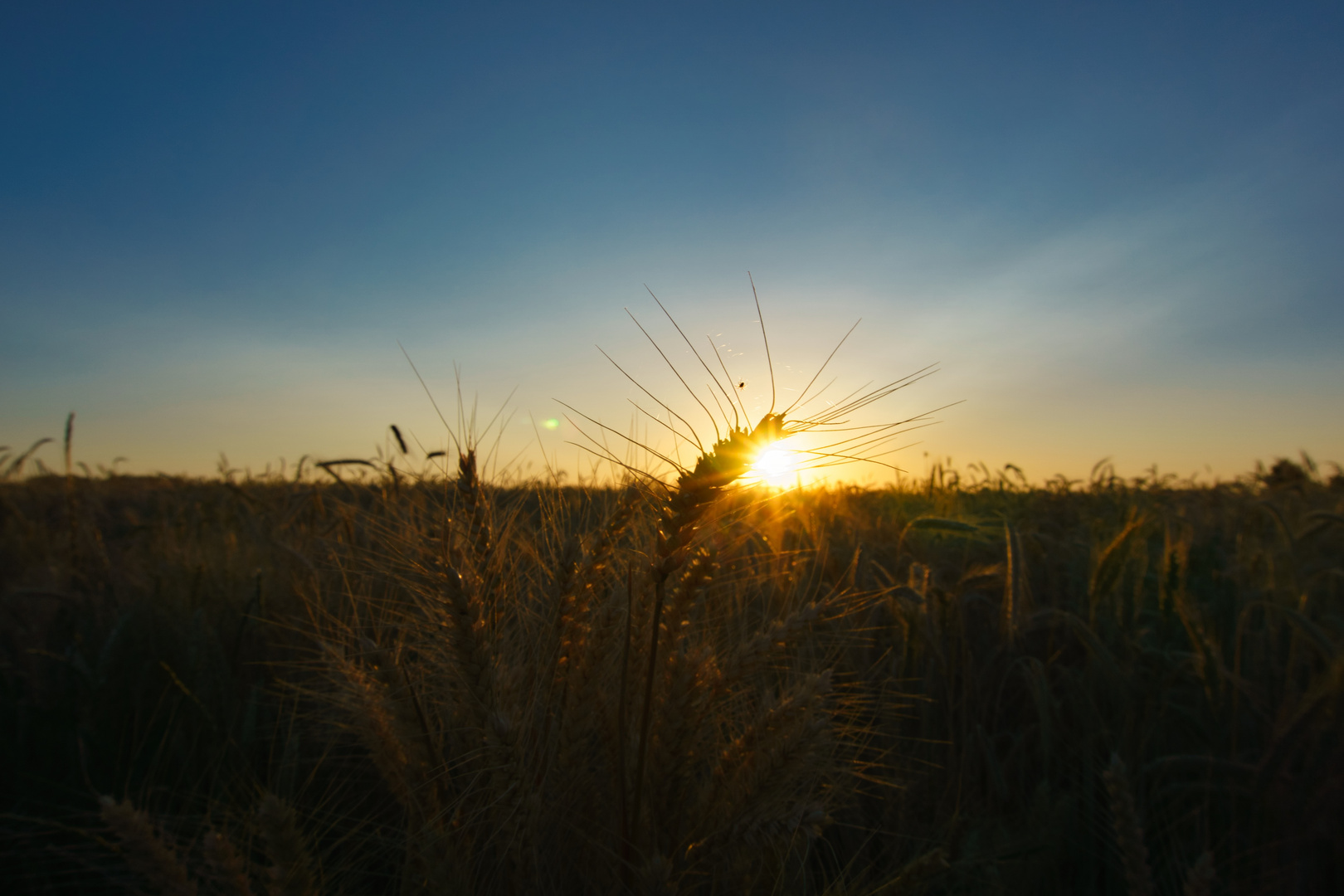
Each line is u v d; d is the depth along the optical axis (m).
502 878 1.66
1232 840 2.31
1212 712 2.65
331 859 2.16
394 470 2.76
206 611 3.28
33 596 3.24
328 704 2.53
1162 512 4.87
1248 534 4.78
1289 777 2.24
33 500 6.42
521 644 1.98
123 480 9.05
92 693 2.50
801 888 1.89
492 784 1.60
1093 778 2.51
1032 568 4.20
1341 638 3.04
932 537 4.39
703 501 1.38
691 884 1.70
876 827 2.38
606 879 1.70
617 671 1.81
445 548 1.70
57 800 2.16
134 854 1.34
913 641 2.75
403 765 1.88
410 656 2.21
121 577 4.01
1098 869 2.45
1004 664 3.20
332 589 2.94
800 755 1.60
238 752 2.39
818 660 2.58
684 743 1.69
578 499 2.24
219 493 6.65
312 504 4.76
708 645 1.82
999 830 2.31
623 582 1.96
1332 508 5.68
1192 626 2.85
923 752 2.76
